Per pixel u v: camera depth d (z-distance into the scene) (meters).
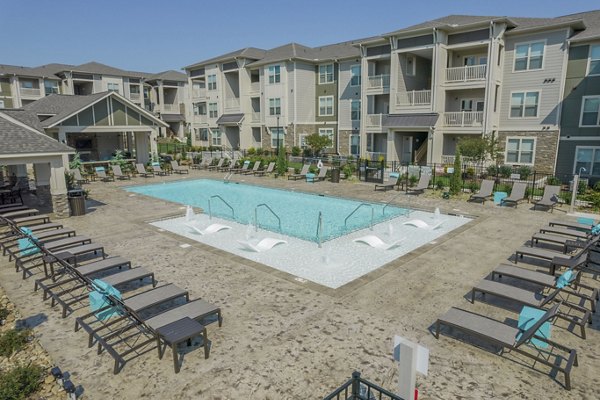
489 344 6.45
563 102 23.95
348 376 5.68
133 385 5.50
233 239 12.66
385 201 18.52
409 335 6.75
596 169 23.36
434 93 27.14
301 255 11.06
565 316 6.59
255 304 7.93
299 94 37.50
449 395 5.26
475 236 12.63
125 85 59.81
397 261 10.36
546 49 24.03
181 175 28.67
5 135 14.12
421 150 31.94
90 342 6.43
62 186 15.26
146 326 6.20
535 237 10.91
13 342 6.46
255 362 6.00
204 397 5.25
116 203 18.34
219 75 44.44
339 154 36.59
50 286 8.07
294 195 21.50
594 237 9.93
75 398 5.19
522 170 23.53
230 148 44.91
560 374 5.68
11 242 12.06
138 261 10.45
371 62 31.62
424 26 26.58
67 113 25.73
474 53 27.75
